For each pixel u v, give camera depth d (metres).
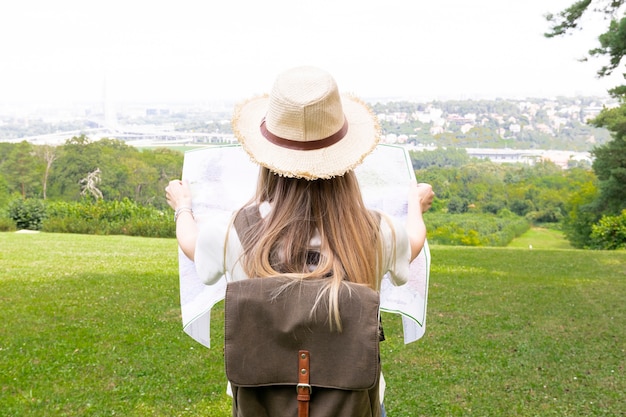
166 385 5.28
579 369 5.83
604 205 30.56
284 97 1.63
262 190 1.71
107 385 5.26
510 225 51.31
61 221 29.45
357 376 1.52
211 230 1.67
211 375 5.55
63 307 8.35
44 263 13.29
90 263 13.38
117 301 8.82
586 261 14.52
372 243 1.64
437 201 54.22
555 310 8.64
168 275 11.40
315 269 1.59
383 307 2.18
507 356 6.29
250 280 1.56
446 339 6.98
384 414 1.96
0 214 30.47
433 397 5.05
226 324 1.55
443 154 57.34
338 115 1.67
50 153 47.03
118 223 29.36
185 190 2.03
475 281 11.12
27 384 5.21
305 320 1.52
